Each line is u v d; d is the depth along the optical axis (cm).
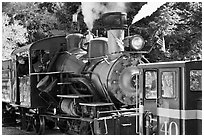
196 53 2228
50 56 1385
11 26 2422
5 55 2386
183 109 878
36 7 2500
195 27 2242
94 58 1214
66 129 1293
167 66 919
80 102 1165
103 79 1138
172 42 2180
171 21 2166
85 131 1125
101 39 1240
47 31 2495
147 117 973
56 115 1259
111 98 1132
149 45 2111
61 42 1416
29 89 1330
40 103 1333
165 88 927
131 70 1130
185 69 880
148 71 982
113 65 1123
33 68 1352
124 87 1119
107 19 1198
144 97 987
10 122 1644
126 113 1082
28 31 2475
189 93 882
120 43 1192
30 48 1349
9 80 1578
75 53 1327
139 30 2144
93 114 1088
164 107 927
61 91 1269
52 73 1263
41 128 1316
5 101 1627
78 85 1245
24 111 1454
